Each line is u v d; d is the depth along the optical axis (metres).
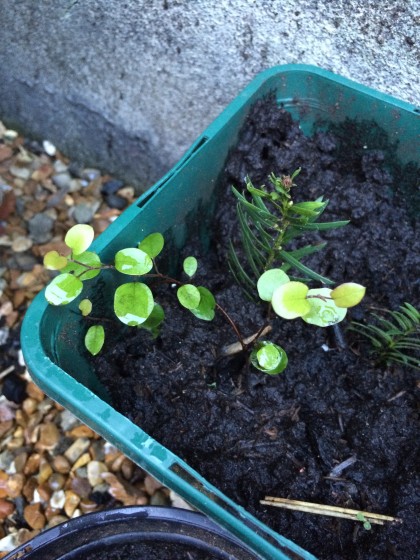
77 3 0.42
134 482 0.41
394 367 0.33
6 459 0.42
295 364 0.33
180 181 0.32
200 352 0.32
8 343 0.45
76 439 0.42
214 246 0.37
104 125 0.51
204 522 0.31
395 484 0.30
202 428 0.30
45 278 0.48
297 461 0.30
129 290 0.27
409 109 0.34
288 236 0.30
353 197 0.36
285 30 0.37
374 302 0.35
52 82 0.49
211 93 0.44
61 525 0.32
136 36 0.43
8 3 0.45
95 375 0.32
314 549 0.29
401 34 0.34
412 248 0.35
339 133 0.37
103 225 0.51
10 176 0.53
